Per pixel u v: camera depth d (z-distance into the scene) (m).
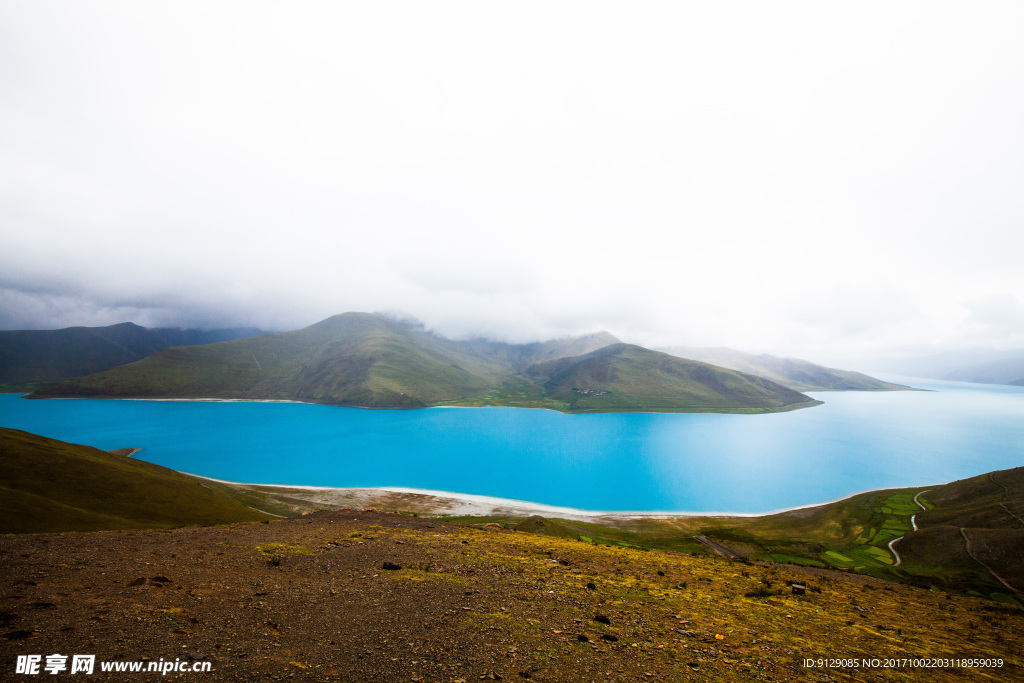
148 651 14.00
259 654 14.30
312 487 157.75
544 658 15.06
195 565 28.53
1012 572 83.81
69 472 86.69
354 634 16.66
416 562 31.66
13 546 31.58
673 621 20.70
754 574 37.91
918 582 83.44
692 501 159.75
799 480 195.00
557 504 150.12
